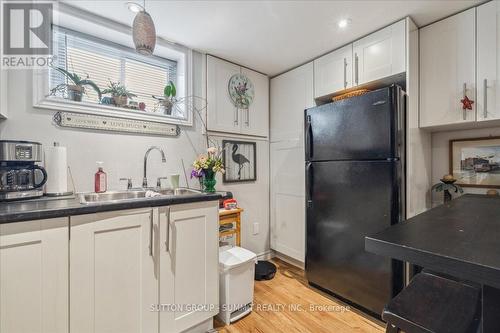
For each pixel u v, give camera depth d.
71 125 1.69
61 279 1.13
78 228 1.18
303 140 2.60
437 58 1.87
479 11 1.67
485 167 1.96
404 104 1.80
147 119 2.04
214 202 1.69
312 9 1.74
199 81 2.39
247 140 2.80
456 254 0.58
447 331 0.74
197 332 1.64
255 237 2.86
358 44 2.13
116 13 1.79
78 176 1.72
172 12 1.77
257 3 1.67
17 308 1.03
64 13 1.68
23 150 1.35
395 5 1.69
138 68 2.22
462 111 1.74
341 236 1.96
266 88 2.96
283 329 1.71
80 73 1.93
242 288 1.86
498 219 0.99
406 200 1.78
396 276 1.67
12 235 1.02
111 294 1.27
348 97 2.08
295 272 2.60
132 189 1.92
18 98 1.52
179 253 1.51
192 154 2.33
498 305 0.57
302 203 2.59
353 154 1.88
